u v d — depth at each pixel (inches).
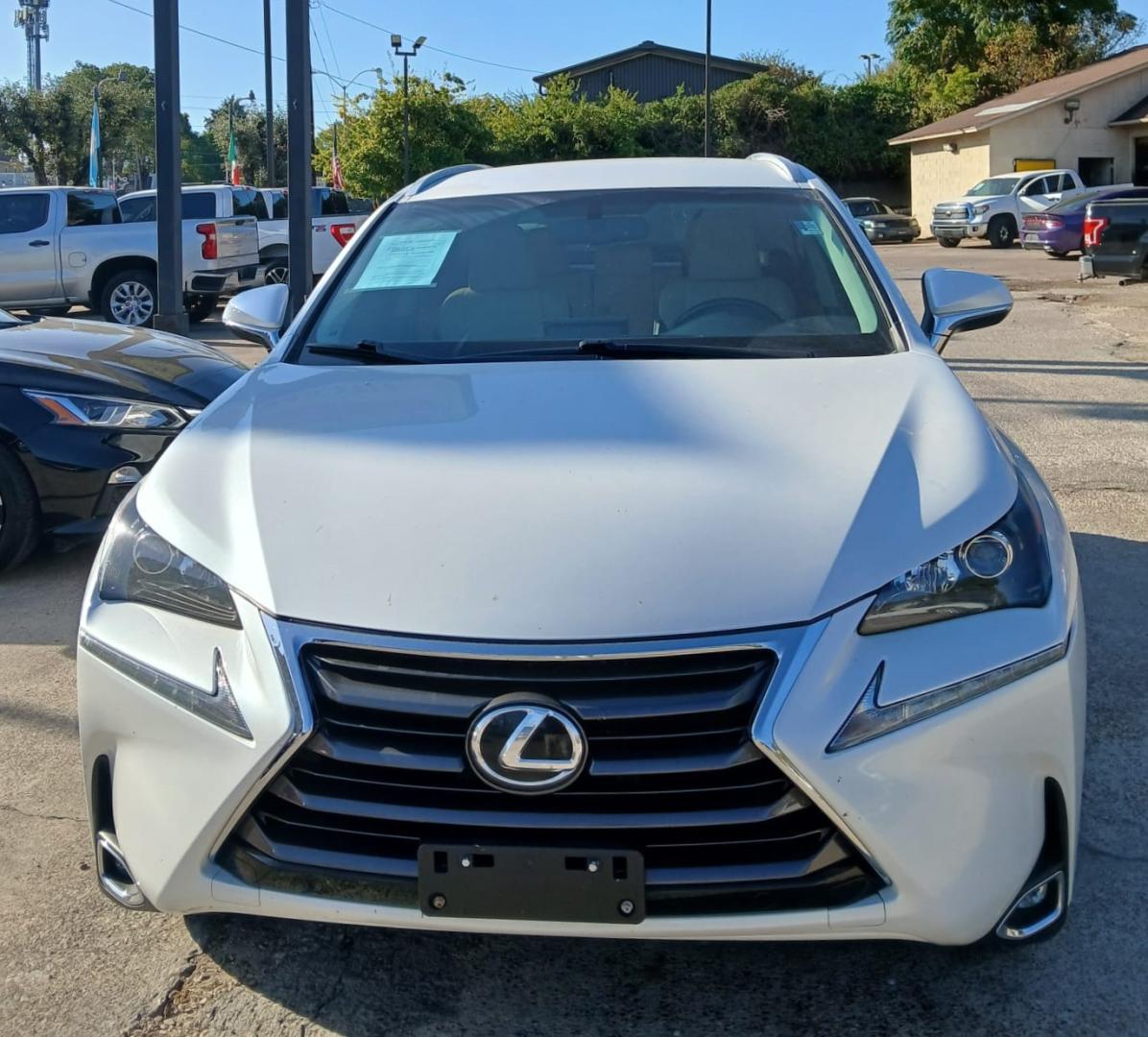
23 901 109.1
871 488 89.7
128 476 198.8
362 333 129.5
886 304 127.6
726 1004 93.4
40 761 137.2
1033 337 475.2
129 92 1711.4
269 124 1153.4
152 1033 91.8
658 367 114.2
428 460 95.0
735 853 78.8
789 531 84.8
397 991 96.0
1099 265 693.9
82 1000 95.6
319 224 791.1
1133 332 483.8
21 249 591.5
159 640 87.9
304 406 108.2
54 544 204.5
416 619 80.3
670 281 133.0
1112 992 93.4
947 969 96.3
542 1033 91.0
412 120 1497.3
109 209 622.5
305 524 88.4
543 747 77.7
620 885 78.2
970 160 1448.1
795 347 121.6
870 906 78.7
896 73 2050.9
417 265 138.0
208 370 224.1
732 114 1888.5
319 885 81.5
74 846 118.8
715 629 78.8
